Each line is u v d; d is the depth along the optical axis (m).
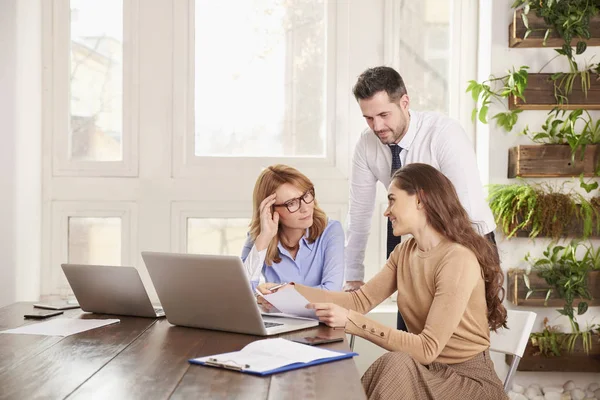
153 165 3.96
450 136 2.89
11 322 2.27
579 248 3.64
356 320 2.12
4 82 3.64
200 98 3.99
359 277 3.25
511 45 3.60
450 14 3.97
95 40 3.99
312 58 4.00
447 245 2.24
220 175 3.96
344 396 1.40
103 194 3.96
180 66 3.95
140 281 2.29
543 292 3.55
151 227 3.96
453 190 2.28
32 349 1.85
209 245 4.00
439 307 2.12
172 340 1.97
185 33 3.95
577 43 3.47
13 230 3.66
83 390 1.45
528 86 3.58
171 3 3.94
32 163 3.85
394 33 3.94
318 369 1.62
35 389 1.46
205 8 3.99
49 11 3.96
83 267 2.38
